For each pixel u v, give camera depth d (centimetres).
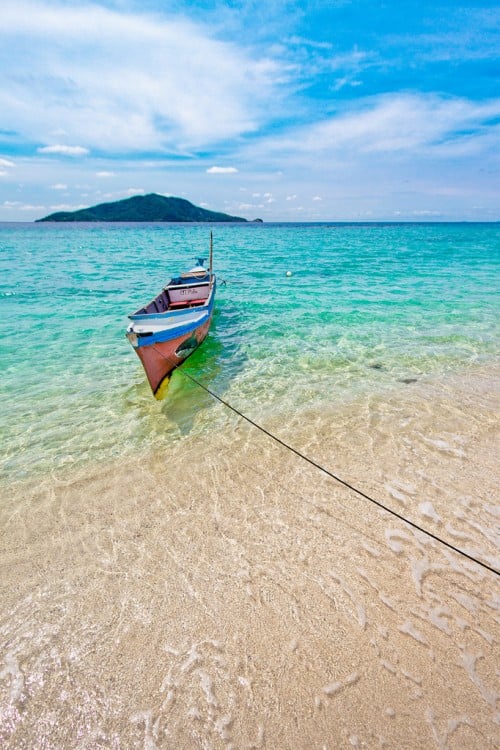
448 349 926
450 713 265
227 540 405
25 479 502
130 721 266
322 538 405
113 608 339
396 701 271
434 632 315
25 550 397
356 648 304
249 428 605
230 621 326
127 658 302
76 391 742
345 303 1409
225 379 779
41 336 1066
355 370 810
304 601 341
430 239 5847
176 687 283
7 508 453
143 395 727
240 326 1134
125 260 3114
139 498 466
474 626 319
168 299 1136
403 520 424
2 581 365
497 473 497
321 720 262
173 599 346
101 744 255
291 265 2627
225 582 360
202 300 1150
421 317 1205
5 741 257
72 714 270
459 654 299
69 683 287
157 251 4059
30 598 349
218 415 646
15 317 1268
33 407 682
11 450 562
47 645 312
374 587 353
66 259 3192
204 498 464
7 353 934
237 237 6875
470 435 579
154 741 255
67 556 391
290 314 1267
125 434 600
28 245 4978
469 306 1339
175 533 416
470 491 466
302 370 815
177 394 723
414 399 685
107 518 438
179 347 746
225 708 270
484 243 4825
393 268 2388
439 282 1839
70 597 350
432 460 523
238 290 1694
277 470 509
